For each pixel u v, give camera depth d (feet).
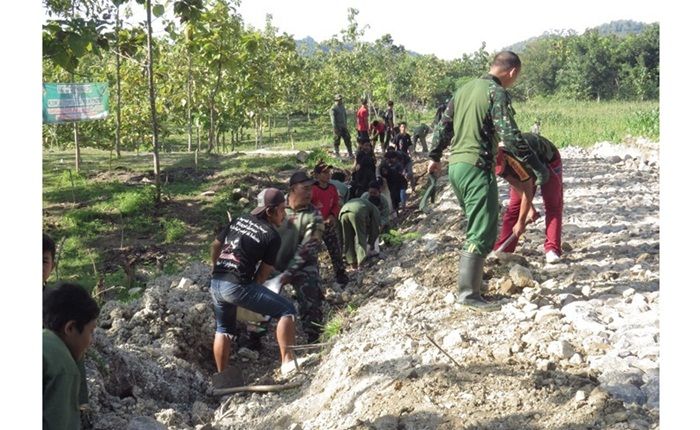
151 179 66.03
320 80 158.92
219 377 23.30
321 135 148.77
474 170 20.74
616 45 213.66
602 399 14.79
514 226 26.17
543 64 235.20
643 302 20.63
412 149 84.53
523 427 14.40
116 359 22.17
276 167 72.18
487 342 19.10
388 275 29.99
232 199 57.93
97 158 82.84
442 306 23.02
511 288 22.93
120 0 57.16
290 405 20.06
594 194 42.42
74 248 45.06
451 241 32.65
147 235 48.78
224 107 93.35
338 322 25.27
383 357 19.51
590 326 18.98
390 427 15.35
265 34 104.12
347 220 33.01
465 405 15.64
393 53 220.02
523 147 19.97
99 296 34.17
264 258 22.61
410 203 53.01
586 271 24.89
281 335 23.03
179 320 26.91
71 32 36.04
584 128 90.63
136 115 90.02
